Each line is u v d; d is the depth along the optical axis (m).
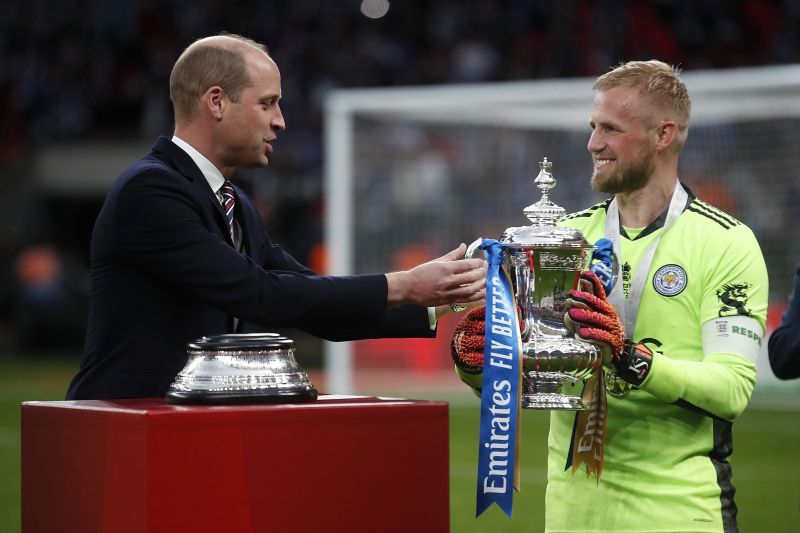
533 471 25.95
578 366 8.46
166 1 68.06
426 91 32.56
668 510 9.16
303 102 62.56
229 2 67.00
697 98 31.38
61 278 60.91
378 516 7.53
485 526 20.14
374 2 64.69
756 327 9.11
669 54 58.16
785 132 35.06
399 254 36.28
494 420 8.20
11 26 69.94
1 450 29.39
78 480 7.71
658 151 9.41
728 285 9.16
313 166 60.25
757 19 57.78
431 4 63.97
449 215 36.69
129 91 66.50
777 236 35.31
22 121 67.06
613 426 9.41
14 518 20.59
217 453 7.14
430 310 9.78
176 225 8.83
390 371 37.22
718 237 9.30
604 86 9.45
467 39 62.41
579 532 9.48
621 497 9.31
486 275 8.70
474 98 32.25
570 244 8.56
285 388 7.77
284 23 65.81
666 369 8.62
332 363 35.16
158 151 9.48
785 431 30.94
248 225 9.93
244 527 7.18
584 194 37.00
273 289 8.70
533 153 37.22
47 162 65.50
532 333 8.71
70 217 67.38
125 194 8.98
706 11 58.56
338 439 7.45
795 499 21.95
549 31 60.59
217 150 9.56
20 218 65.25
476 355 9.02
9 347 60.59
